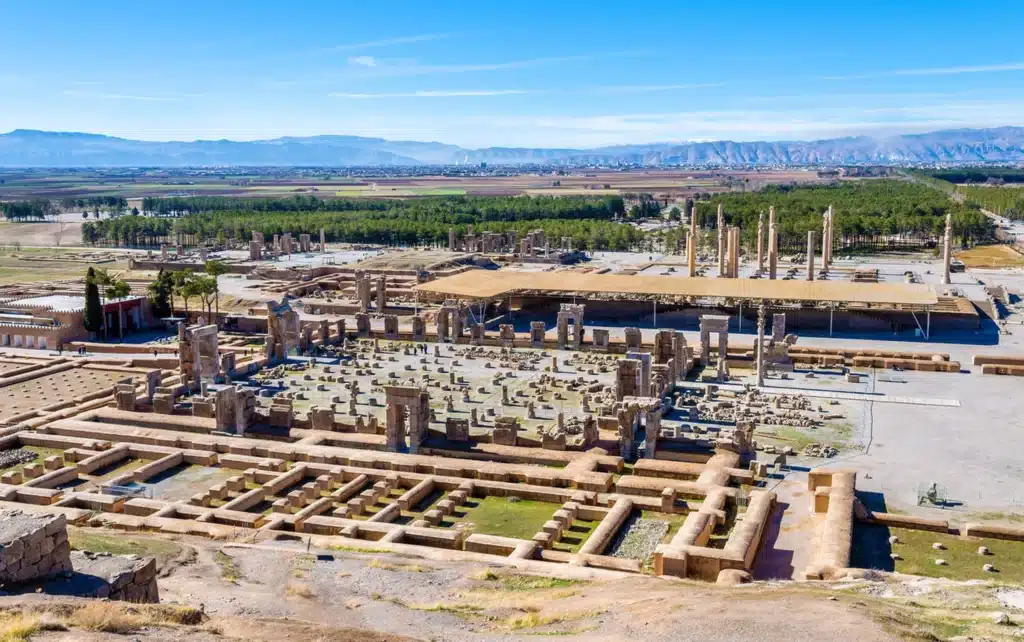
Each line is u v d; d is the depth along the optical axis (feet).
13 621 95.04
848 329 473.67
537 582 156.87
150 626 102.01
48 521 121.80
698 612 121.08
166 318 502.38
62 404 325.83
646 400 268.62
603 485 231.91
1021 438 274.57
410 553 179.63
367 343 442.91
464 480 235.81
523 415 309.22
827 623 112.47
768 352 385.50
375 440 272.10
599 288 498.69
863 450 263.70
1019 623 119.85
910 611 125.80
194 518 211.82
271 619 114.32
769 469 247.50
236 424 285.02
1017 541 195.42
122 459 264.31
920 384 349.41
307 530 202.59
